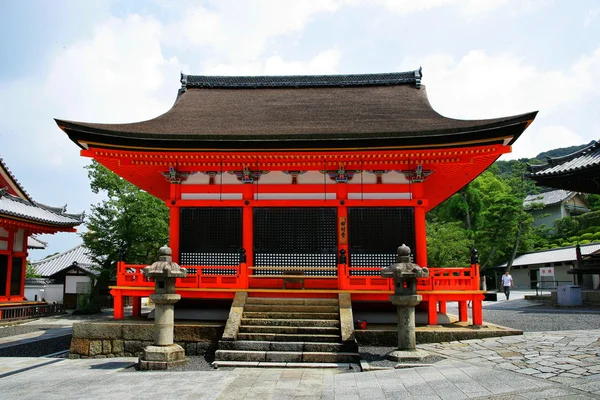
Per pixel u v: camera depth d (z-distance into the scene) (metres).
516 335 14.27
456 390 8.94
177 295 13.43
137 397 9.69
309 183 18.16
